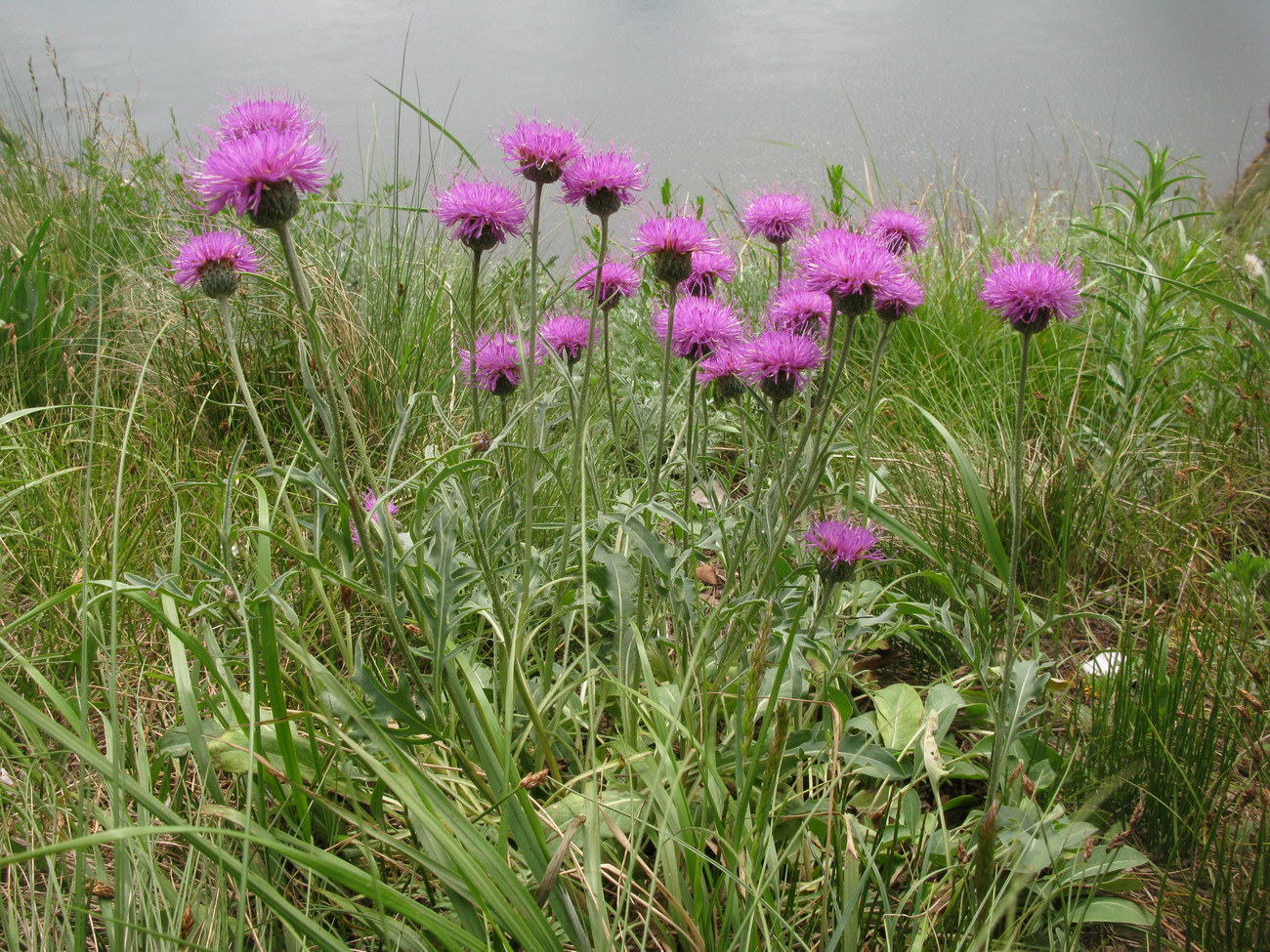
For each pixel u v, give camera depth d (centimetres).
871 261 173
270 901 135
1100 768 204
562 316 239
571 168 182
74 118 521
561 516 264
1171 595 268
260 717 182
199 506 259
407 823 165
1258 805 196
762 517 203
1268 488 308
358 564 215
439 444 304
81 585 158
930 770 183
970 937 162
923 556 273
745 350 196
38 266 359
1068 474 258
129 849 159
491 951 152
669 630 244
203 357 332
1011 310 168
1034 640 215
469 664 195
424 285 386
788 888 172
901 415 346
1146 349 322
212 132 163
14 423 294
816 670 221
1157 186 405
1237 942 168
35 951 153
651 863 183
